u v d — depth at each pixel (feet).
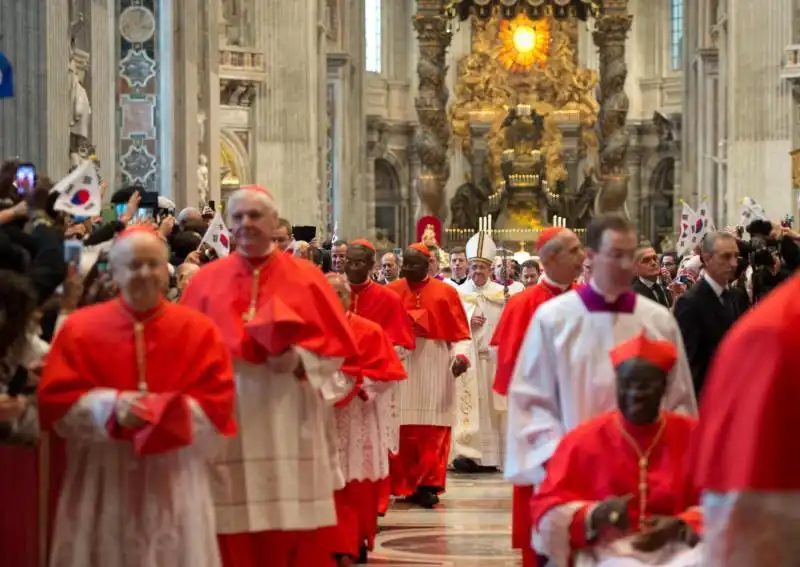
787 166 114.62
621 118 163.84
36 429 25.04
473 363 60.39
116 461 24.86
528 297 34.32
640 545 23.08
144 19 82.38
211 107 98.32
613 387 26.35
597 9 161.27
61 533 24.86
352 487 39.22
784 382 14.46
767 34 114.93
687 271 61.93
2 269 24.07
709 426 15.12
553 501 23.89
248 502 28.66
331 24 150.41
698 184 149.07
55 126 58.44
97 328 25.22
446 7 161.68
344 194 152.46
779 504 14.58
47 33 57.52
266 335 28.04
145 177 82.64
